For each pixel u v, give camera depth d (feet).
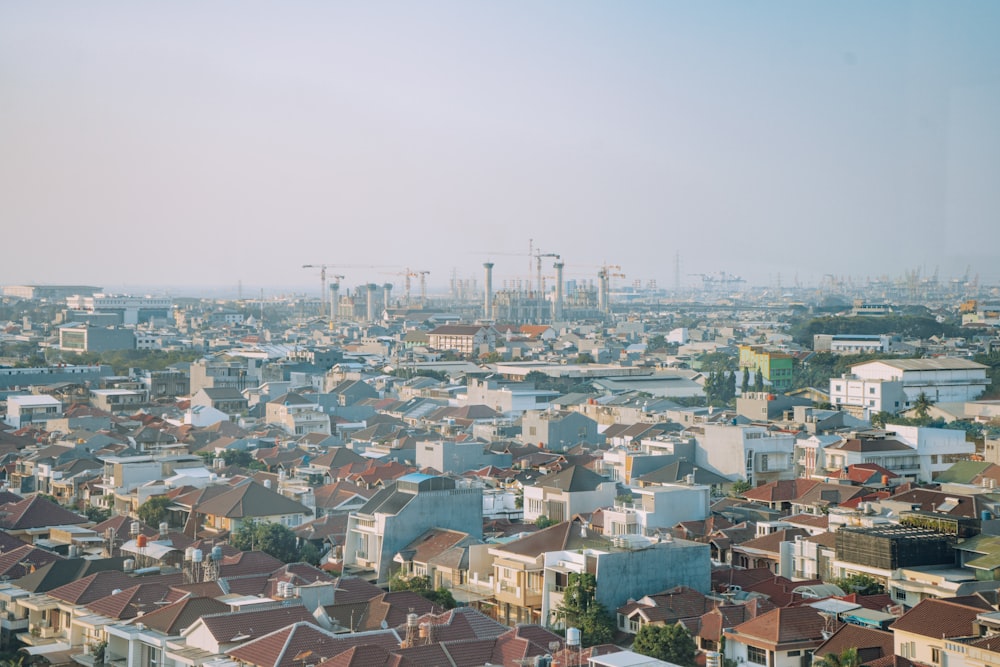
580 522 585.22
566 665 363.56
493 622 414.62
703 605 458.09
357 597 465.88
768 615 415.03
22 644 457.68
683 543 495.82
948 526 507.30
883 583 483.92
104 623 435.12
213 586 465.06
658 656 404.98
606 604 466.29
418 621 401.70
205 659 378.94
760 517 651.66
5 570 520.42
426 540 577.84
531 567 499.51
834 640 399.03
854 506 625.82
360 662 357.82
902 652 389.60
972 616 389.39
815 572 531.09
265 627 400.88
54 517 635.25
